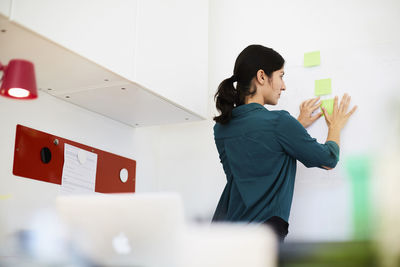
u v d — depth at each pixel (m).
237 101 2.18
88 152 2.53
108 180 2.64
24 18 1.64
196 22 2.75
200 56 2.75
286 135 1.94
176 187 2.90
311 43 2.60
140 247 0.80
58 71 2.04
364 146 2.34
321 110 2.47
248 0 2.84
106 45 2.02
